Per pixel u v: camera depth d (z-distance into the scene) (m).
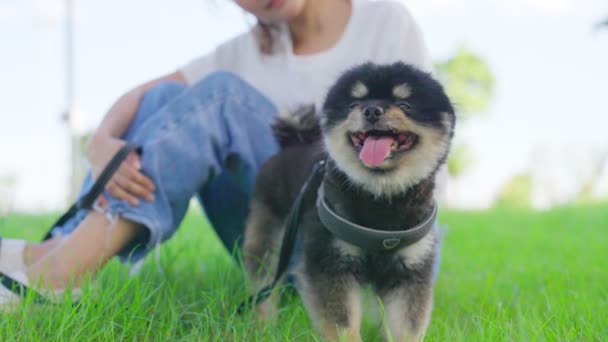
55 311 0.92
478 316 0.96
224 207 1.20
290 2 1.14
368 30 1.18
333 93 0.99
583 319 0.94
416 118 0.93
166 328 0.94
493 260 1.51
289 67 1.20
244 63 1.26
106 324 0.91
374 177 0.92
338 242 0.93
